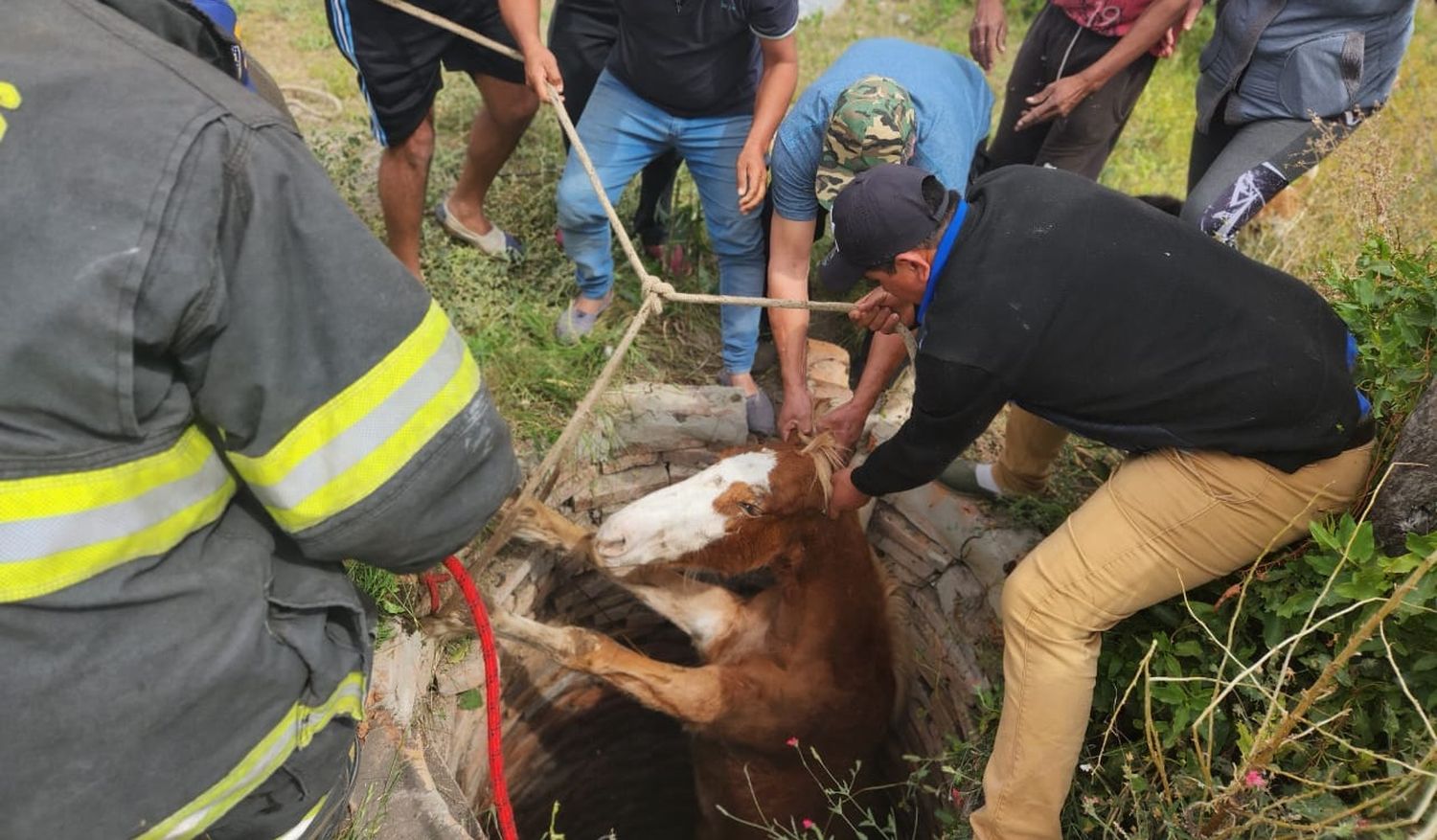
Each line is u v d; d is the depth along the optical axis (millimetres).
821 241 4945
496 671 2541
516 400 4008
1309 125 3820
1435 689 2535
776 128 3551
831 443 3406
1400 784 2262
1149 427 2500
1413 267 2926
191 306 1420
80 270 1350
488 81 4094
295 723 1837
